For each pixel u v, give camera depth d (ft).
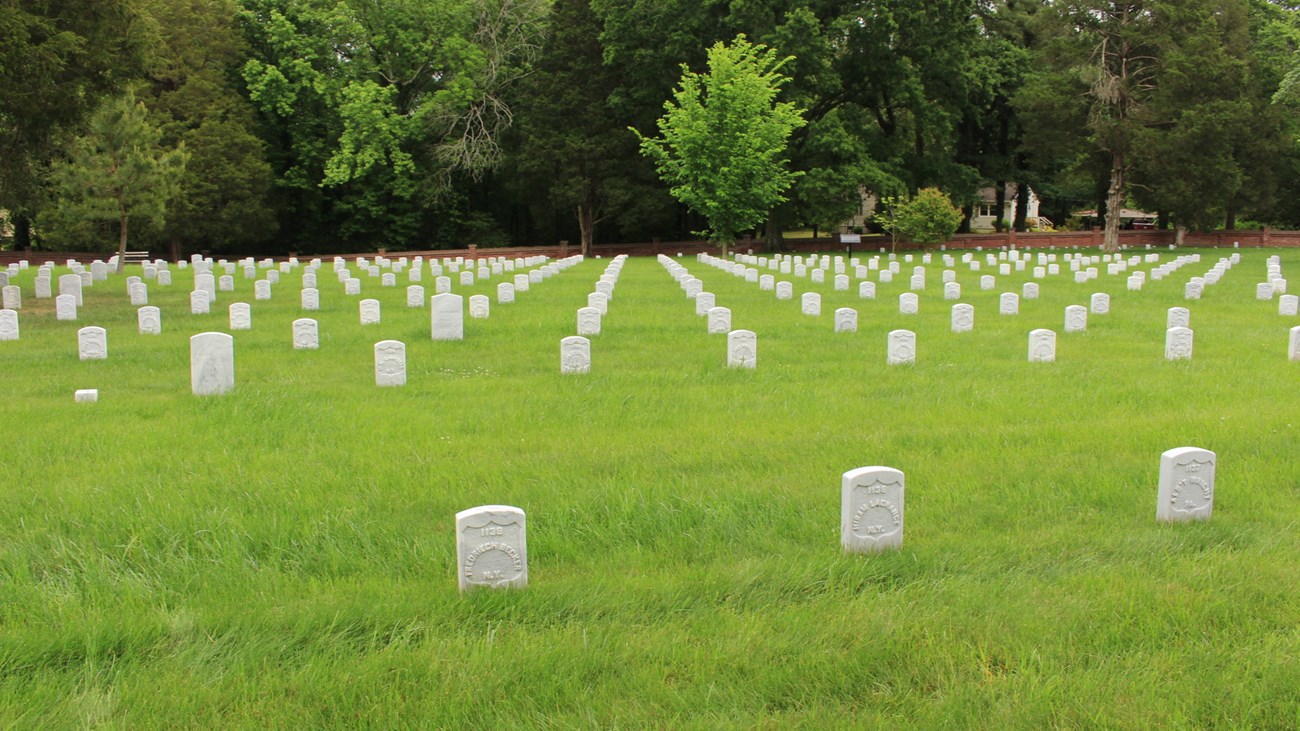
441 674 15.56
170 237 162.30
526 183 176.14
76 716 14.46
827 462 27.43
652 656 16.21
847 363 45.24
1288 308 66.54
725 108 125.49
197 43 158.30
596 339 53.42
